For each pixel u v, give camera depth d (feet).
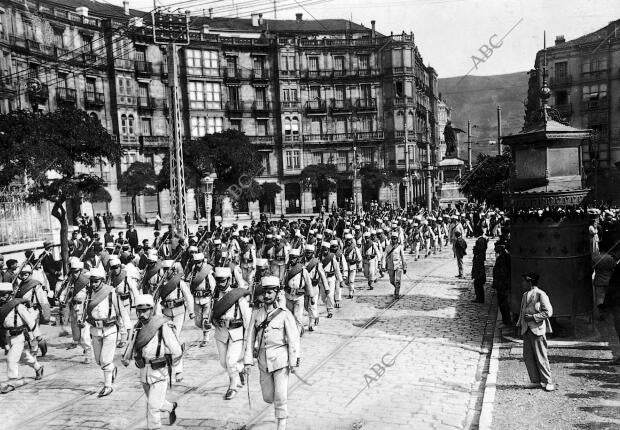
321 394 29.22
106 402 28.94
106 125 188.85
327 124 224.94
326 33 230.48
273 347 23.91
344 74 223.30
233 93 217.97
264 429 24.80
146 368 23.66
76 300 38.88
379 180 204.85
